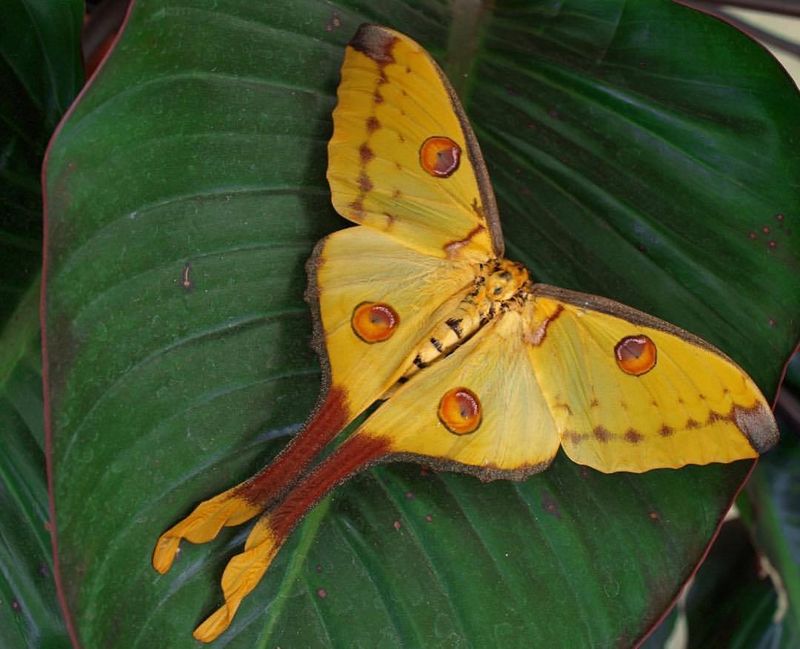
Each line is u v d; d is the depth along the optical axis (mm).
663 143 672
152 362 627
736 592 741
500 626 646
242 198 642
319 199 650
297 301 648
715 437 618
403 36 604
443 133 624
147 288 627
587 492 658
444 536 650
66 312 605
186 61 626
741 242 667
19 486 665
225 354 640
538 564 651
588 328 628
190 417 633
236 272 642
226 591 613
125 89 614
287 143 646
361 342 632
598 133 676
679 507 656
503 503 655
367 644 638
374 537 646
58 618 660
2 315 678
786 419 722
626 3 673
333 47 652
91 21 738
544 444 636
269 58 643
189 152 632
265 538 614
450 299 638
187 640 622
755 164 666
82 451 609
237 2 637
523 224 673
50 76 674
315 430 624
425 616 643
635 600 651
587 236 673
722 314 667
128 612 616
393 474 652
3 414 670
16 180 674
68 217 606
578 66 680
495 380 638
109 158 615
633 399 626
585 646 647
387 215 634
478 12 690
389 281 636
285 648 633
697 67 667
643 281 670
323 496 620
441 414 634
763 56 655
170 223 631
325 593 639
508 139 678
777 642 726
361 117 619
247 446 638
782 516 730
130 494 621
